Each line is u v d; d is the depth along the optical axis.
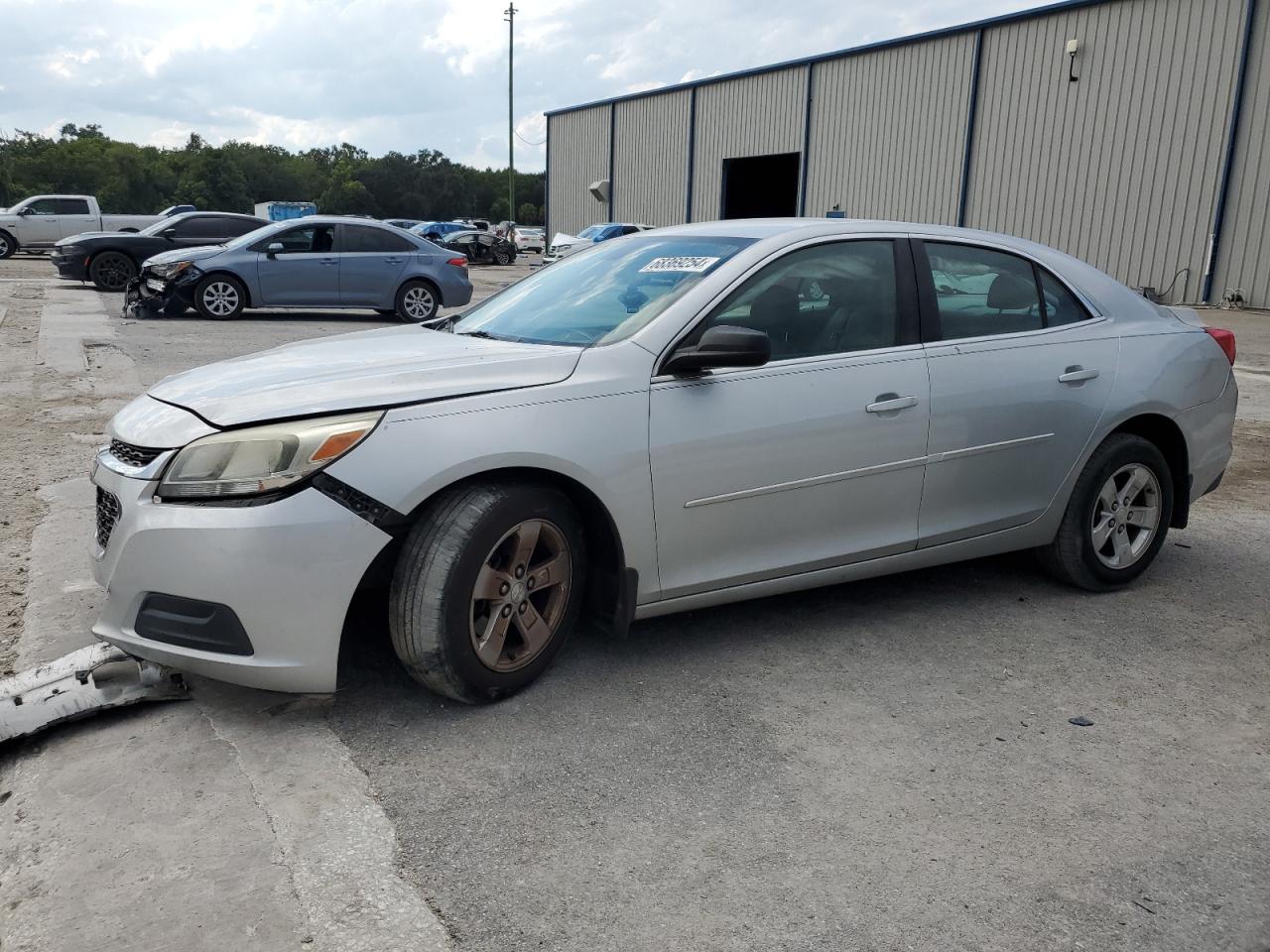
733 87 32.34
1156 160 21.25
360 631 3.77
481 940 2.19
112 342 11.41
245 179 118.94
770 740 3.08
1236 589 4.55
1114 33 21.69
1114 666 3.69
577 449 3.14
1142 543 4.51
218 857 2.44
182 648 2.88
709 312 3.49
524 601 3.22
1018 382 4.05
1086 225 22.73
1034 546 4.32
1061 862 2.51
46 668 3.16
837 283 3.79
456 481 3.05
